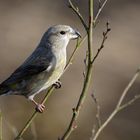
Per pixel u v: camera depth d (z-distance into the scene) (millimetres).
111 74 19438
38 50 9617
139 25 23734
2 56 19672
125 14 24438
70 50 19906
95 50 21031
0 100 14938
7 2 24203
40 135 14688
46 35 9609
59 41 9570
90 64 7234
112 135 15906
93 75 19094
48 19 23484
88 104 16844
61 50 9578
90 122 16094
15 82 9531
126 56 21031
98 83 18578
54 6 24328
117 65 20203
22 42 21125
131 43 22156
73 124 7180
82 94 7215
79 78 18406
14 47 20578
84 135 15531
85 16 23766
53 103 15812
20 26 22531
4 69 18734
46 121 14945
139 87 18438
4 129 13445
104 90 18203
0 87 9539
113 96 17984
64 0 24594
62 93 16797
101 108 17031
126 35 22750
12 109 14844
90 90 18094
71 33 9633
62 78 18109
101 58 20391
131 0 25438
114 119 16422
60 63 9539
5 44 20703
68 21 23453
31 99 9664
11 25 22484
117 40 22172
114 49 21312
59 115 15492
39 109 9094
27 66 9531
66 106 16141
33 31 22312
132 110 16969
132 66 20359
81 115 16219
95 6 24422
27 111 14898
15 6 24047
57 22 23375
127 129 16250
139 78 18875
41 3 24484
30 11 23844
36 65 9469
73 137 15352
